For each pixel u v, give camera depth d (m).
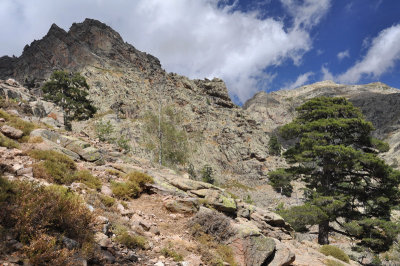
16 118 15.09
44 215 4.99
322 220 25.44
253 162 112.19
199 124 119.00
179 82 152.88
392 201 28.05
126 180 12.27
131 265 5.48
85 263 4.54
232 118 140.62
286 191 91.19
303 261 11.06
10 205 4.88
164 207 10.89
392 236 24.73
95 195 8.62
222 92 164.12
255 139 133.12
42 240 4.32
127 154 19.38
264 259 8.08
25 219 4.60
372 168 28.28
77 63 127.12
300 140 31.00
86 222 5.80
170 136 35.97
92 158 13.75
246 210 14.54
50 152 11.01
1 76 128.88
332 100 32.75
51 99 47.56
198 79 166.00
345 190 30.02
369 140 30.30
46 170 9.03
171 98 128.25
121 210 8.48
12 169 7.92
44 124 18.88
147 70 148.75
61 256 4.28
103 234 5.86
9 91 25.77
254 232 8.73
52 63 126.44
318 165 29.77
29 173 8.23
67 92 51.06
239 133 126.12
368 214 28.92
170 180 14.06
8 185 5.50
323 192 28.47
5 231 4.28
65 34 139.00
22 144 11.67
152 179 12.91
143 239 6.79
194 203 11.09
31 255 4.07
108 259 5.19
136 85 124.25
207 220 9.39
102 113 94.56
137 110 104.94
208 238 8.69
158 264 5.85
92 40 144.62
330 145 26.70
